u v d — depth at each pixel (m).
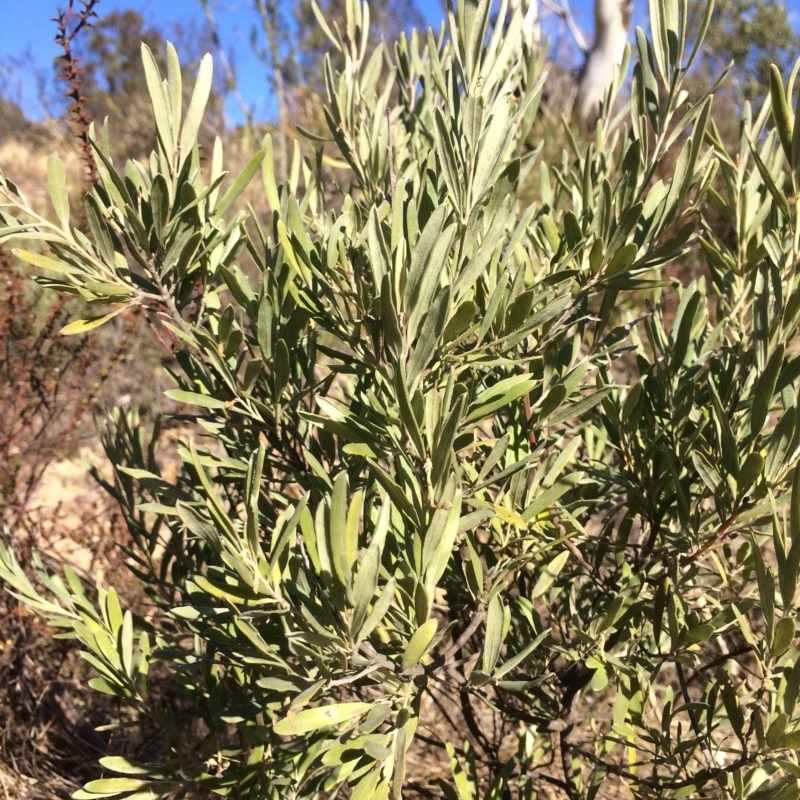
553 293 0.45
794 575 0.34
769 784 0.39
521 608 0.55
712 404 0.48
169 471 1.22
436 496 0.34
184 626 0.60
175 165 0.39
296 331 0.45
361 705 0.35
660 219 0.43
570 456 0.47
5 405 1.07
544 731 0.60
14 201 0.37
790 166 0.44
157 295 0.42
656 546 0.56
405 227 0.42
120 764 0.48
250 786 0.50
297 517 0.33
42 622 0.89
